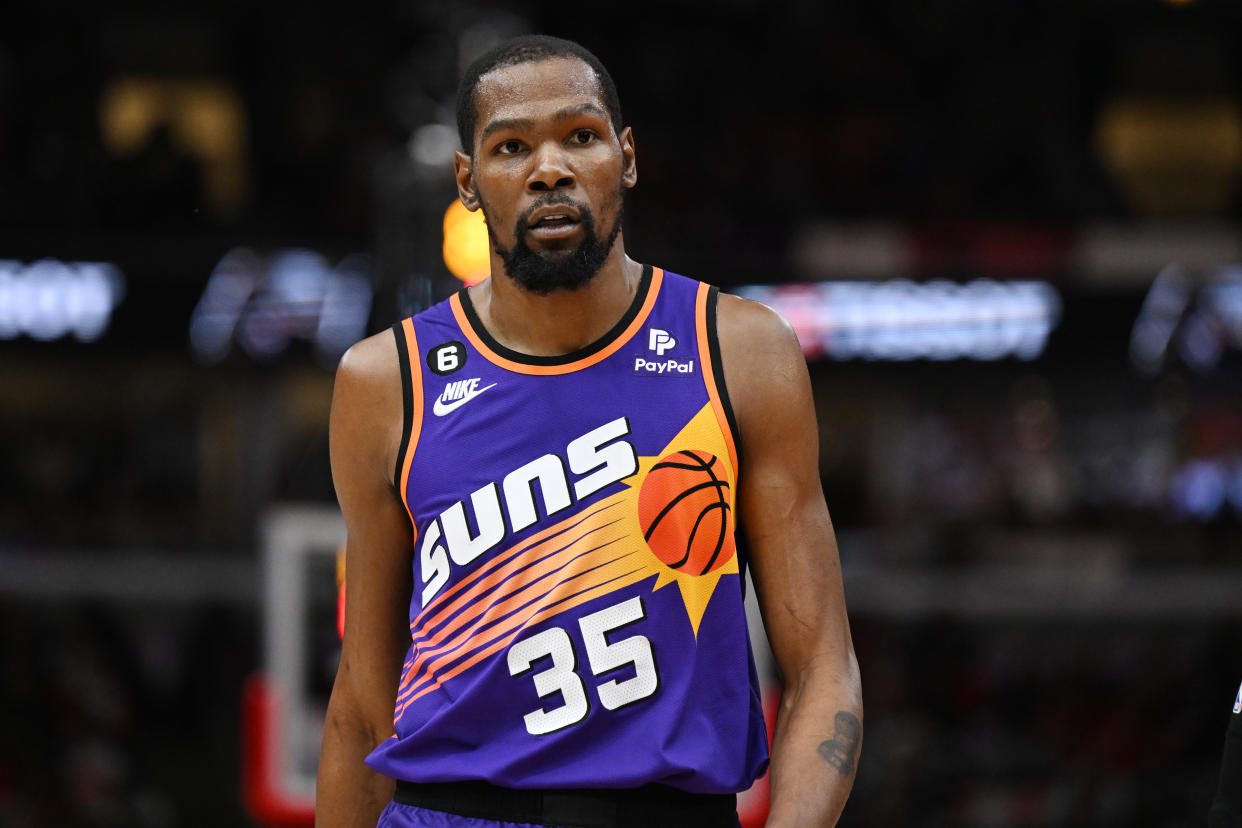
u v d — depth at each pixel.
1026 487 49.16
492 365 7.71
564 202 7.30
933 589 41.78
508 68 7.45
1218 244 41.72
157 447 48.75
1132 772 42.25
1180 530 46.38
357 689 8.45
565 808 7.28
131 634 45.38
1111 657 46.16
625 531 7.37
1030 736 43.78
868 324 42.84
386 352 7.97
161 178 47.34
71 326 42.12
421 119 26.47
